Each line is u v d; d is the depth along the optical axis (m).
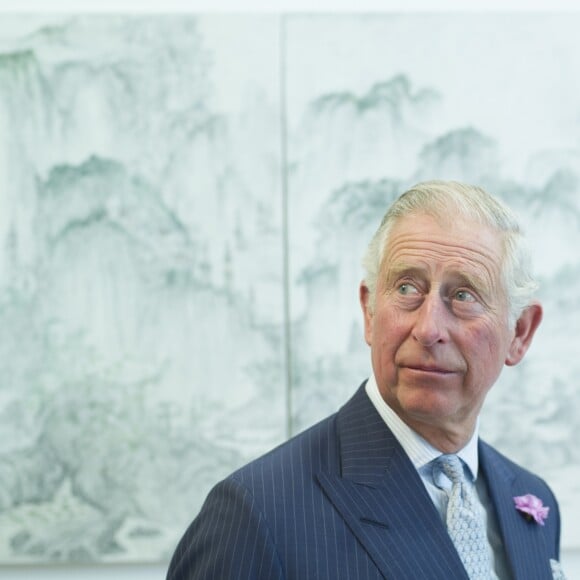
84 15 2.25
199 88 2.25
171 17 2.26
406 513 1.07
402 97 2.26
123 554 2.18
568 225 2.26
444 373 1.07
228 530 1.04
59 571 2.21
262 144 2.24
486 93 2.27
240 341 2.22
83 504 2.19
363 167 2.25
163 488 2.20
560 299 2.25
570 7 2.32
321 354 2.22
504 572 1.18
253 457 2.21
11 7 2.27
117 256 2.21
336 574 1.01
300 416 2.21
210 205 2.23
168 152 2.23
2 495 2.18
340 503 1.07
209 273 2.22
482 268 1.08
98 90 2.23
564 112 2.27
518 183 2.26
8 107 2.22
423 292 1.09
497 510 1.22
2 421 2.19
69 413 2.19
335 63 2.26
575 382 2.25
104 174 2.22
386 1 2.32
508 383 2.25
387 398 1.13
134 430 2.20
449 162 2.26
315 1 2.32
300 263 2.23
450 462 1.15
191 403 2.21
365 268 1.20
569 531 2.23
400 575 1.02
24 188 2.21
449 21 2.28
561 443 2.24
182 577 1.09
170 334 2.21
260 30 2.26
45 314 2.20
